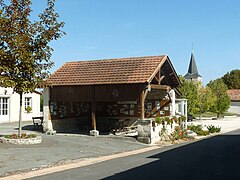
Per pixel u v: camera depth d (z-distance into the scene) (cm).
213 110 5184
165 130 2047
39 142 1639
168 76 2236
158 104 2342
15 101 3450
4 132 2214
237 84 10194
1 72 1579
